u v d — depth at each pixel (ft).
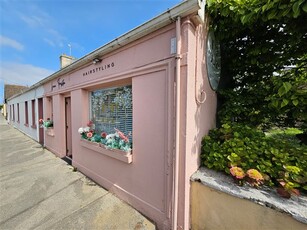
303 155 6.40
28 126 31.09
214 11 7.92
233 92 9.98
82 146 13.16
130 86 9.74
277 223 5.11
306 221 4.51
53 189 10.79
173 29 6.65
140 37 7.84
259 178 5.87
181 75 6.52
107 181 10.62
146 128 7.91
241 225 5.83
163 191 7.32
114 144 9.59
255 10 6.66
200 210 6.81
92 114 13.19
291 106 7.81
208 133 9.12
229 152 7.33
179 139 6.68
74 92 13.78
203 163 8.18
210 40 8.50
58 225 7.54
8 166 15.10
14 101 44.96
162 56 7.07
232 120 9.99
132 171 8.78
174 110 6.69
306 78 8.28
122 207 8.82
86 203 9.21
